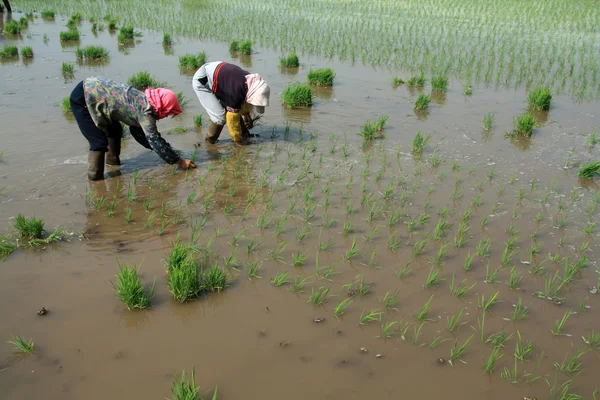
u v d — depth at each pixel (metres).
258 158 6.86
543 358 3.61
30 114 7.96
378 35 15.29
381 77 11.18
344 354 3.57
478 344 3.72
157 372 3.34
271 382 3.30
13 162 6.26
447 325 3.90
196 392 3.02
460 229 5.16
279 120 8.38
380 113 8.84
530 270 4.61
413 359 3.55
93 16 17.52
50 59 11.60
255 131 7.86
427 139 7.43
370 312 4.00
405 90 10.25
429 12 19.52
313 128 8.06
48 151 6.64
